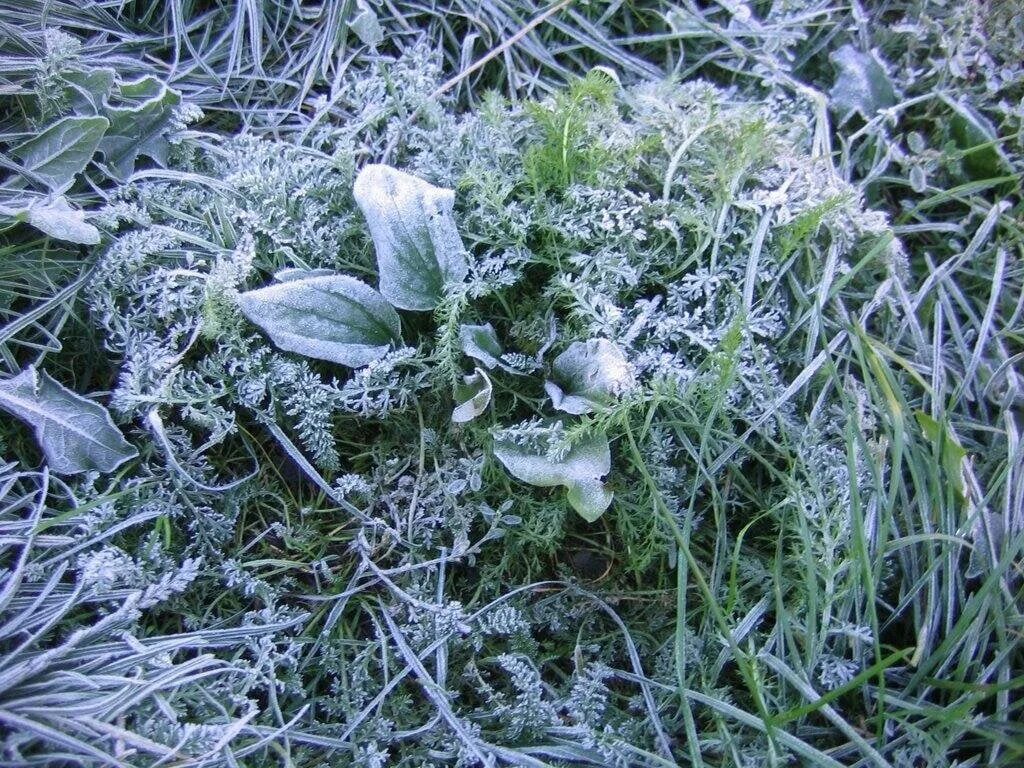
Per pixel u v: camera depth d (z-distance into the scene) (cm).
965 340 43
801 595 37
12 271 39
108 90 41
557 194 41
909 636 38
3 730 30
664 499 38
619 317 38
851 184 45
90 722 31
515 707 35
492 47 48
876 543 38
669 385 36
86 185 42
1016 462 39
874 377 41
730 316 40
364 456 41
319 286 38
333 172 42
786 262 41
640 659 39
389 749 36
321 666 37
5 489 35
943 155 45
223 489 38
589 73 38
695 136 40
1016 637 36
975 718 34
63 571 34
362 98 44
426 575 39
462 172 42
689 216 39
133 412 38
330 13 46
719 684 38
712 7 48
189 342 38
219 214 40
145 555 36
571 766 35
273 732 33
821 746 36
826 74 48
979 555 37
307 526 39
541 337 40
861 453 39
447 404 41
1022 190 45
